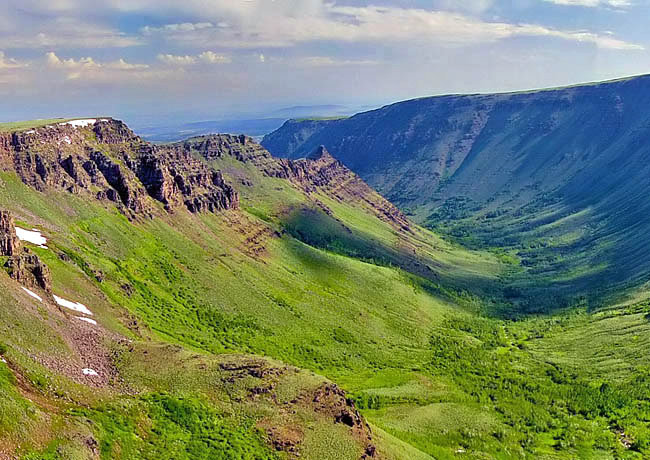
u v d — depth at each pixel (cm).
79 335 11219
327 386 12288
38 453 6350
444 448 15088
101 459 7144
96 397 8812
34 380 7981
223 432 9575
